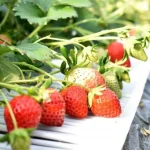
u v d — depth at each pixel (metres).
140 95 0.63
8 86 0.48
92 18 0.87
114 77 0.59
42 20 0.67
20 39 0.81
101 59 0.59
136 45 0.59
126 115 0.54
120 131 0.50
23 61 0.62
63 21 0.87
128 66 0.73
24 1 0.69
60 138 0.48
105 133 0.49
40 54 0.52
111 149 0.45
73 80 0.55
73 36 0.88
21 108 0.44
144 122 0.62
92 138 0.48
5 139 0.39
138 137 0.56
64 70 0.56
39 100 0.45
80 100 0.52
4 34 0.79
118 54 0.73
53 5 0.70
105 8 1.06
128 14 1.18
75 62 0.56
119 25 0.97
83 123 0.52
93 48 0.58
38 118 0.45
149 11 1.25
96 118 0.53
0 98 0.58
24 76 0.61
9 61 0.56
